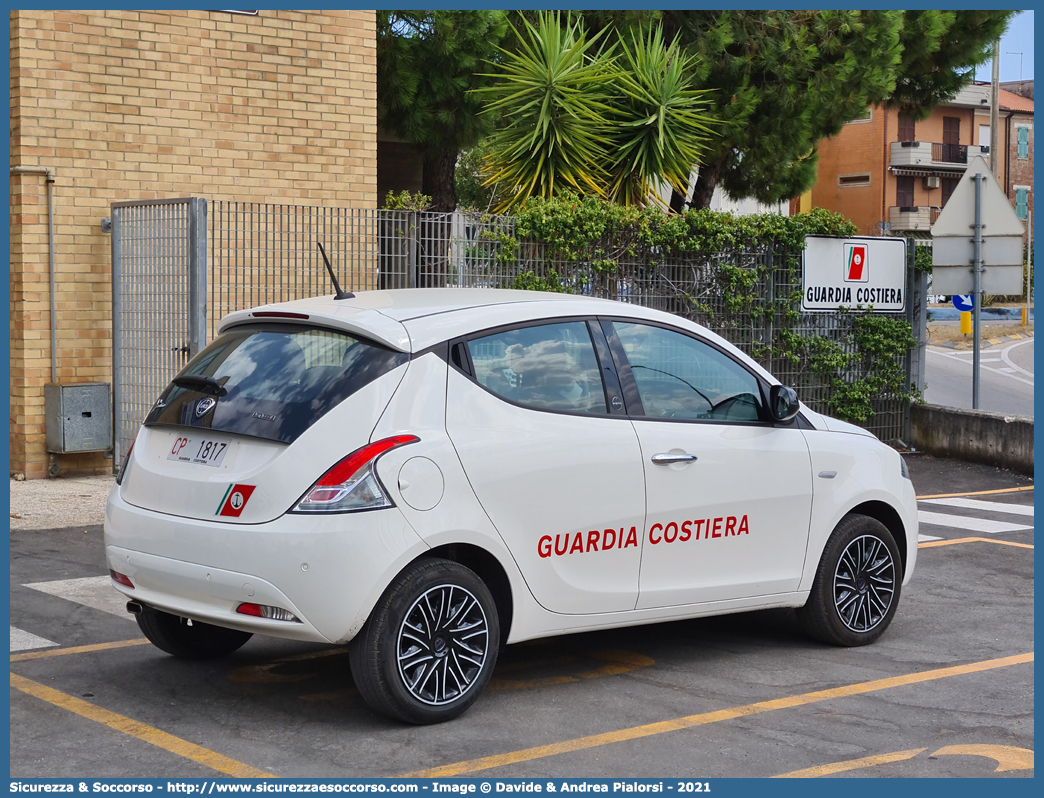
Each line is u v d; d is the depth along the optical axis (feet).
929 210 194.90
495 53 61.31
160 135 40.34
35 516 31.94
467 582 16.28
